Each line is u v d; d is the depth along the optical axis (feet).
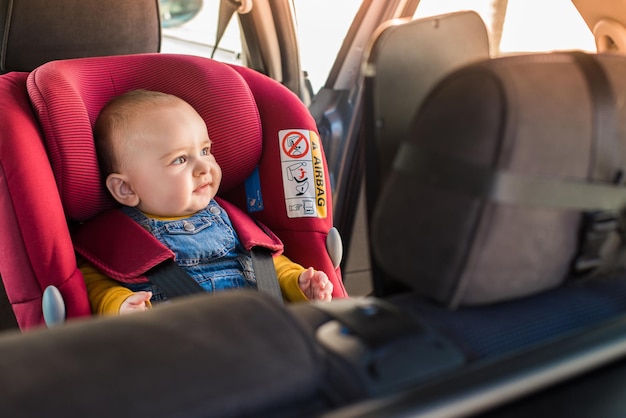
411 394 1.62
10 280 3.76
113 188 4.43
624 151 1.96
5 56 5.20
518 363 1.74
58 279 3.75
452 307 1.92
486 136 1.76
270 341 1.60
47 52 5.29
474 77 1.81
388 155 2.47
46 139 3.98
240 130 4.61
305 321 1.95
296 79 7.42
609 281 2.24
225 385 1.46
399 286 2.32
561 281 2.10
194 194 4.49
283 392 1.52
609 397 1.85
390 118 2.49
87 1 5.21
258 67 7.29
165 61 4.66
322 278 4.43
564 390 1.85
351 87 7.20
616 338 1.89
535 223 1.85
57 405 1.32
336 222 5.88
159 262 4.11
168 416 1.37
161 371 1.44
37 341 1.50
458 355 1.82
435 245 1.86
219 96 4.58
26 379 1.36
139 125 4.32
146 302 4.14
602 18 3.93
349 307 1.98
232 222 4.68
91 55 5.48
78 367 1.41
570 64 1.94
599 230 1.93
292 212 4.79
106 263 4.18
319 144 4.94
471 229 1.79
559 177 1.83
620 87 1.96
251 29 6.95
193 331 1.58
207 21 7.53
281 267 4.67
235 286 4.46
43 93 3.99
